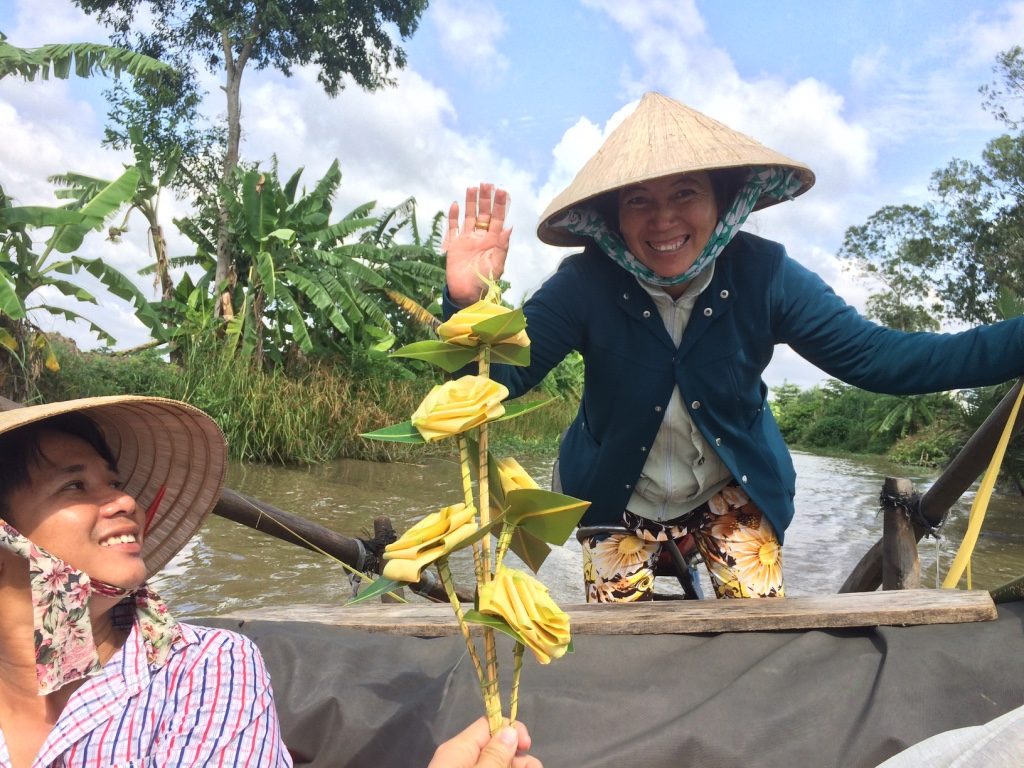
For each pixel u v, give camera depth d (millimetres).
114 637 1042
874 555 2963
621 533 2180
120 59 10320
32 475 933
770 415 2146
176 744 940
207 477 1214
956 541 7082
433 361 864
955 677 1335
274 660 1565
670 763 1257
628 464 2045
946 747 904
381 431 792
